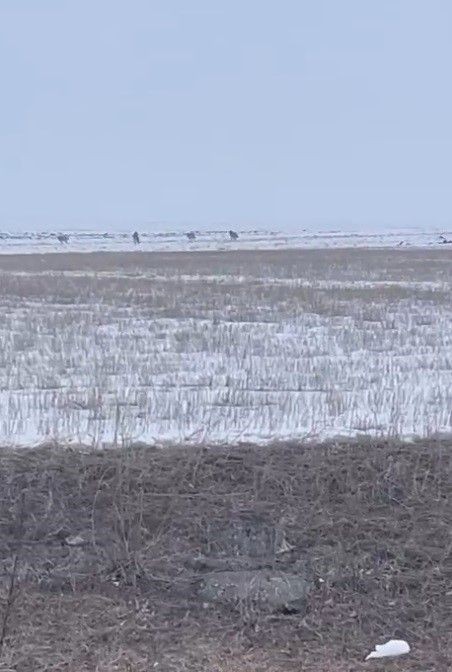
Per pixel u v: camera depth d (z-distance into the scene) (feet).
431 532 81.35
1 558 77.10
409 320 211.20
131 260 527.81
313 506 84.58
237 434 101.50
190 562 77.10
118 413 100.07
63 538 80.07
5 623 67.36
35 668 62.08
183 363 149.28
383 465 91.66
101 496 84.58
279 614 70.95
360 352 162.91
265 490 86.99
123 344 167.53
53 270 417.49
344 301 249.14
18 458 91.15
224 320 212.43
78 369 142.10
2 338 171.94
